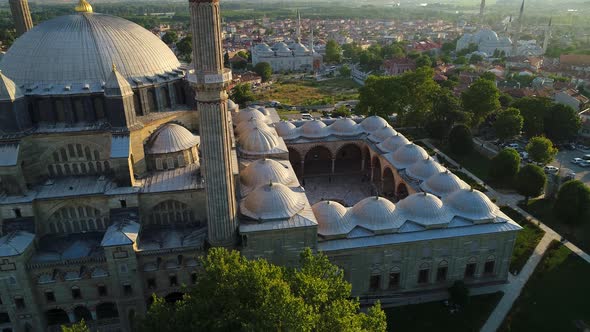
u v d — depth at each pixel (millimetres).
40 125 62781
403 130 143625
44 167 63344
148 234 63281
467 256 68000
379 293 68000
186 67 77438
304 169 112312
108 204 62219
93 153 64062
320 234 65188
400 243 64750
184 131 68875
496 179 101438
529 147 109688
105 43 66062
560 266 73625
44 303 59594
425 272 68250
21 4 89312
